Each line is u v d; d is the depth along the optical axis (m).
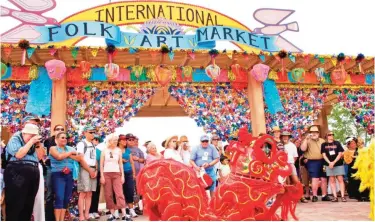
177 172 3.73
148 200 3.67
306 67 9.41
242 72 9.02
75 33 7.64
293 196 3.89
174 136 7.47
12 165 4.72
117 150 6.89
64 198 6.04
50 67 7.46
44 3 7.62
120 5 8.52
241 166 3.90
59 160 6.01
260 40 8.55
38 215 5.36
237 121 8.86
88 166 6.62
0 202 4.72
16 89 8.04
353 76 9.71
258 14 8.80
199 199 3.69
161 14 8.64
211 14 8.94
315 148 8.78
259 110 8.65
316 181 8.69
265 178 3.81
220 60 8.62
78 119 8.20
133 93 8.52
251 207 3.72
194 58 7.79
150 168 3.78
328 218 6.15
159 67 8.10
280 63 8.84
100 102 8.36
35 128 4.87
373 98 9.77
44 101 7.86
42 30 7.57
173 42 8.23
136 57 8.12
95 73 8.36
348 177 8.98
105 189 6.74
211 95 8.89
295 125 9.26
